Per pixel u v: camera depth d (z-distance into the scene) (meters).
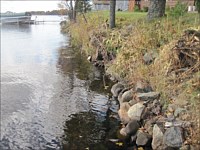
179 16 15.94
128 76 12.55
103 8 55.81
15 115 11.09
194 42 9.96
